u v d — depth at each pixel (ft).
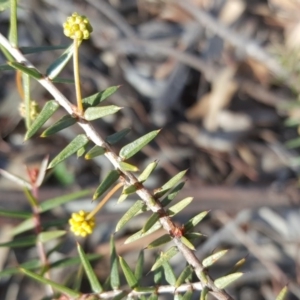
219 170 1.28
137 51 1.34
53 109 0.52
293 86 1.23
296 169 1.28
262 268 1.20
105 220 1.13
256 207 1.19
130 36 1.34
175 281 0.53
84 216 0.59
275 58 1.31
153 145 1.26
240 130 1.31
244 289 1.20
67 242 1.16
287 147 1.30
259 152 1.30
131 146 0.51
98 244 1.17
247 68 1.33
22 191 1.15
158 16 1.38
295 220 1.22
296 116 1.31
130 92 1.31
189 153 1.27
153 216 0.50
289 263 1.21
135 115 1.28
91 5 1.33
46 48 0.57
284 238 1.21
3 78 1.26
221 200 1.18
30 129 0.51
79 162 1.23
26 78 0.57
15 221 1.10
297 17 1.35
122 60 1.33
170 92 1.33
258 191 1.20
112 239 0.60
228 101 1.32
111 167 1.23
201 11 1.36
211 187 1.19
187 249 0.50
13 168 1.19
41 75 0.52
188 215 1.18
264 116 1.32
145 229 0.49
